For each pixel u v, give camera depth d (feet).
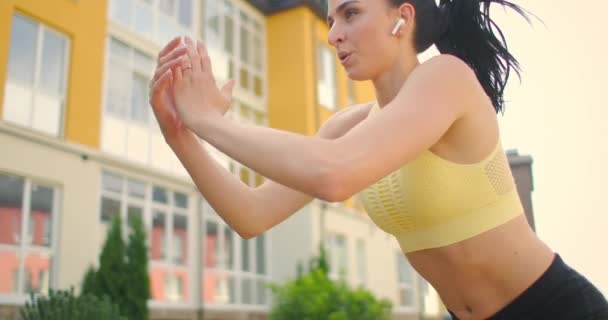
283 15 55.93
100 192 35.35
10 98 31.24
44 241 31.65
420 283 65.16
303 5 55.31
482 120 4.46
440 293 5.04
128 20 40.14
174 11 44.86
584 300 4.51
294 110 53.42
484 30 5.29
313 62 55.16
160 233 39.45
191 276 41.47
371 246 57.67
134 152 38.73
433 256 4.74
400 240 4.99
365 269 55.98
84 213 33.73
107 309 15.88
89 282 32.04
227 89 4.77
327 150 3.78
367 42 4.64
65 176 32.99
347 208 54.95
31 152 31.40
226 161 45.83
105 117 36.99
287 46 55.11
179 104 4.58
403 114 4.02
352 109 5.87
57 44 34.40
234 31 52.19
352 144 3.83
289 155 3.80
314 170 3.72
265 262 48.73
